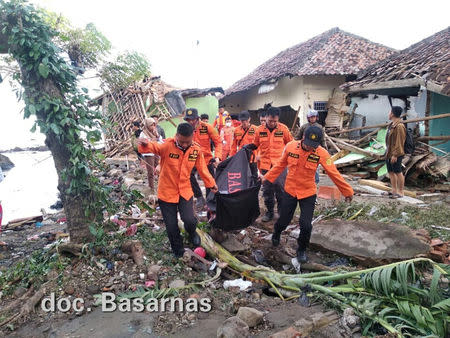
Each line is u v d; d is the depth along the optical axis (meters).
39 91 4.26
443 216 5.61
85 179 4.61
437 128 9.65
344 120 13.41
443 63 8.72
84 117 4.52
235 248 4.75
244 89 17.48
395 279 3.30
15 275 4.44
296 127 14.75
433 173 8.74
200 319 3.32
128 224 5.14
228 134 10.25
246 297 3.68
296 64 14.52
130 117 13.73
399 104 11.00
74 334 3.16
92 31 4.87
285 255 4.64
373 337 2.85
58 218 8.37
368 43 16.25
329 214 5.75
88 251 4.41
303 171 4.20
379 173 9.95
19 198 10.85
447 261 4.02
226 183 4.91
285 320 3.23
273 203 5.86
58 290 3.87
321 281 3.66
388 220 5.24
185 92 15.51
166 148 4.13
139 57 5.38
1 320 3.50
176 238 4.33
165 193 4.22
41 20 4.24
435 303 2.99
